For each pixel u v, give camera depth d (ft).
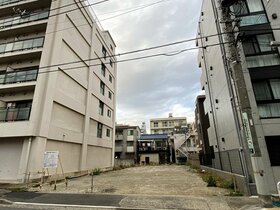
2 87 43.88
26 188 31.94
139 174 55.67
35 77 43.34
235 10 35.32
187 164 98.48
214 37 42.24
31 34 51.65
